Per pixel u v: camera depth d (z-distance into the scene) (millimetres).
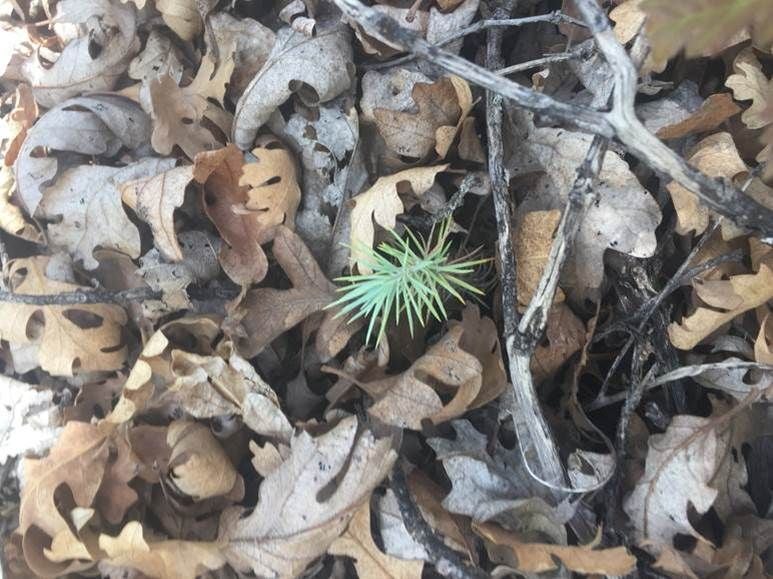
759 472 250
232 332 247
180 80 286
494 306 252
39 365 272
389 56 267
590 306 249
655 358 246
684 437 231
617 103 166
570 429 250
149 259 264
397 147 250
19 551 246
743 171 223
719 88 251
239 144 268
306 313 250
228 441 249
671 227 239
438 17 258
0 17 307
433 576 235
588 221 232
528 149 249
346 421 230
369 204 243
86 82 288
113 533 239
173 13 280
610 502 233
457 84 241
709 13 134
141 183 251
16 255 284
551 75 258
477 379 231
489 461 237
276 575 226
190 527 241
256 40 273
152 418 251
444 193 254
